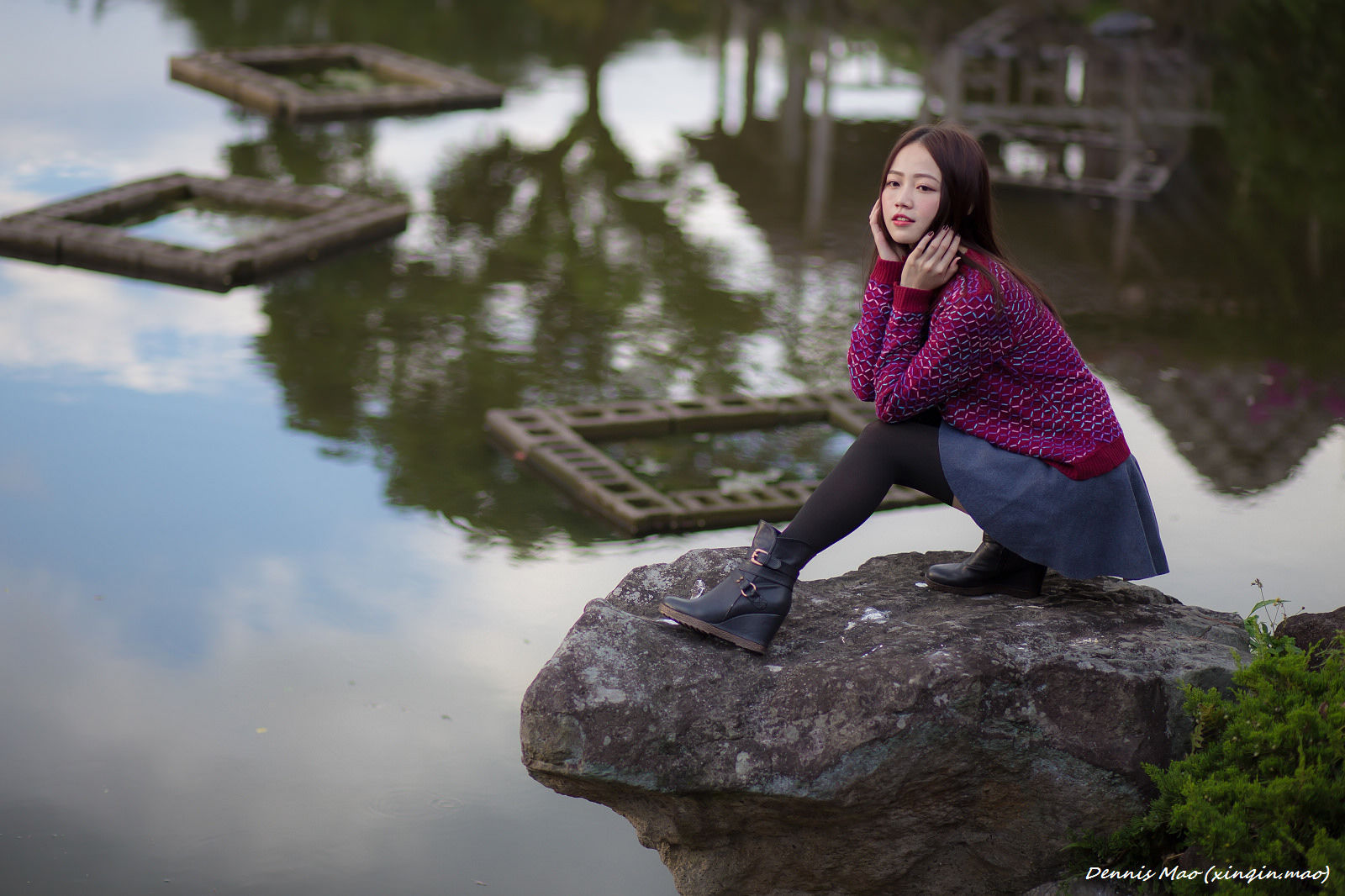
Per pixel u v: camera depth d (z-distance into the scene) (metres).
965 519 6.30
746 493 6.40
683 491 6.47
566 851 4.04
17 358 7.48
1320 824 2.87
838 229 10.42
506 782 4.33
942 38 16.28
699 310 8.77
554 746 3.05
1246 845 2.86
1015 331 3.09
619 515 6.09
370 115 12.62
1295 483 6.54
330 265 9.27
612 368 7.82
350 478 6.38
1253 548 5.88
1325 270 9.71
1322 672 3.12
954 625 3.30
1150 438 7.02
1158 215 10.88
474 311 8.59
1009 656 3.14
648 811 3.27
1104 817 3.16
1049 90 13.92
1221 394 7.56
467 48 15.41
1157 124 13.13
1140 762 3.11
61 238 9.01
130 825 4.02
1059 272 9.48
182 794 4.17
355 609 5.27
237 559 5.59
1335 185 11.68
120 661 4.85
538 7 17.64
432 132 12.42
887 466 3.26
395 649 5.02
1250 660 3.30
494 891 3.84
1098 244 10.12
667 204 10.86
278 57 13.82
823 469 6.79
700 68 15.12
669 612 3.22
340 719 4.59
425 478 6.41
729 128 13.01
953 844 3.26
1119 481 3.21
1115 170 12.16
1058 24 12.41
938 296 3.17
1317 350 8.22
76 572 5.40
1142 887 3.11
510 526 6.02
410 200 10.66
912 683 3.04
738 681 3.17
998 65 12.68
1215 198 11.37
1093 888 3.13
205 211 10.05
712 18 17.56
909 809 3.18
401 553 5.73
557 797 4.29
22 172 10.59
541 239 10.00
